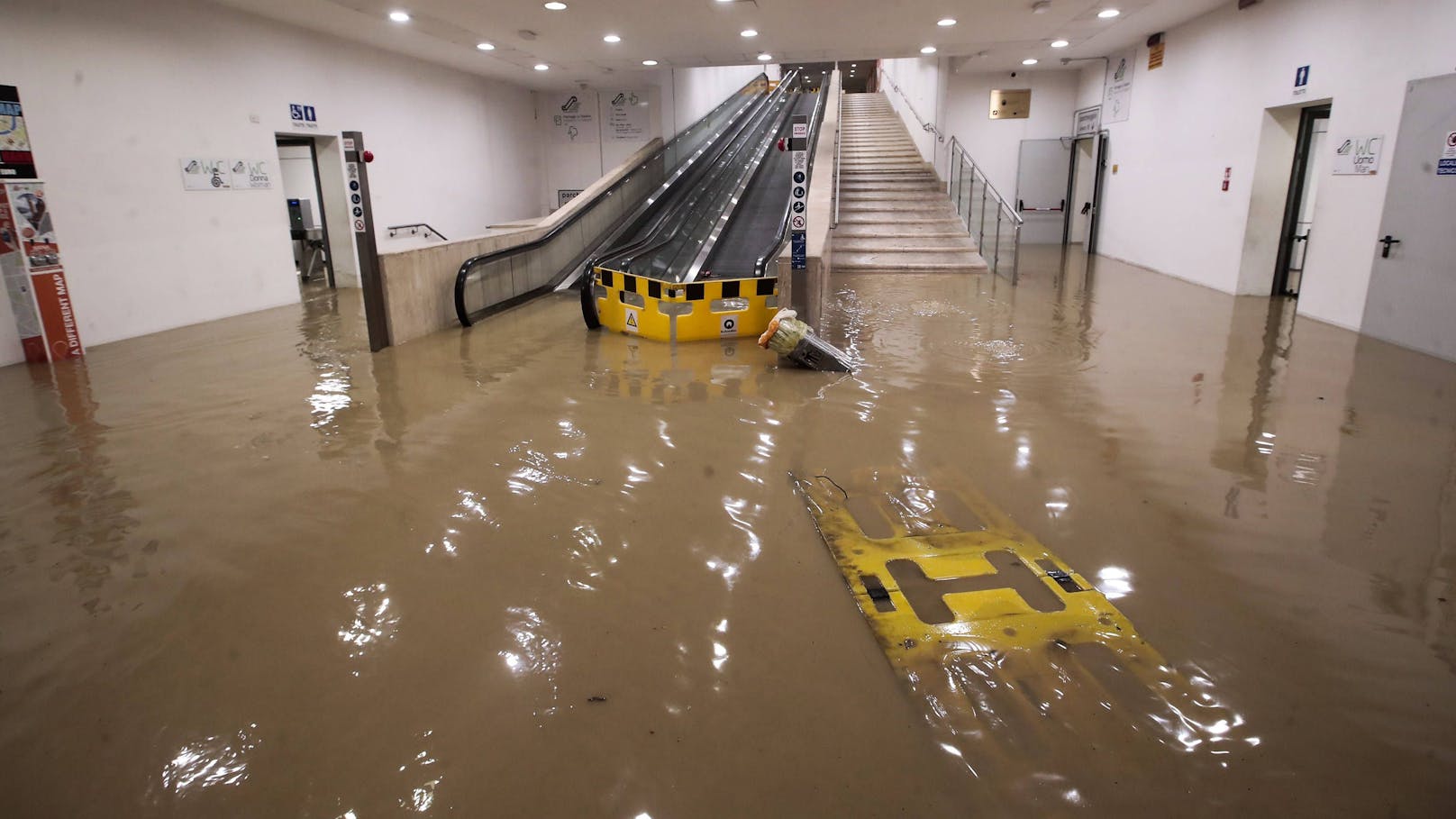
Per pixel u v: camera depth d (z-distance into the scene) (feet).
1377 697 6.73
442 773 6.00
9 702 6.96
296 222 34.14
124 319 22.40
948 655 7.32
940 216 38.09
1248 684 6.91
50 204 20.33
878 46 30.81
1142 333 20.99
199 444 13.28
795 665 7.23
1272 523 9.92
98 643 7.77
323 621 8.06
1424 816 5.51
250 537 9.89
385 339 20.61
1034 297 26.81
